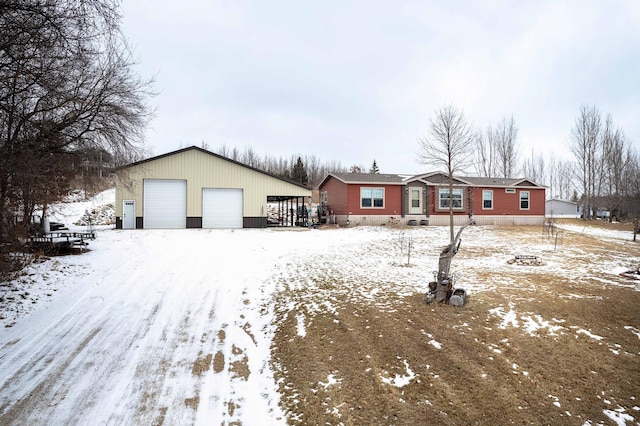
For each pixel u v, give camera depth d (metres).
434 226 24.34
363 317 6.68
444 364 4.93
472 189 26.59
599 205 36.19
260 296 8.27
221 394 4.57
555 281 8.82
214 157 22.72
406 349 5.38
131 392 4.55
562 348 5.27
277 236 18.44
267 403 4.39
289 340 6.02
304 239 17.34
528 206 27.95
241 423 4.01
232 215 22.95
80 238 13.54
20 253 8.61
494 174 44.16
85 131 9.83
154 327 6.54
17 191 7.61
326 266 11.06
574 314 6.48
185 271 10.27
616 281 8.81
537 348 5.28
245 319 7.05
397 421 3.89
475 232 21.05
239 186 23.06
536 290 8.00
